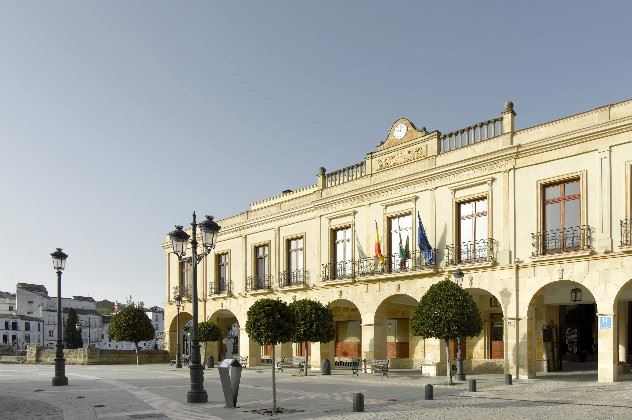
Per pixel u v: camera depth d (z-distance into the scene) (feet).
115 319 134.10
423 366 83.92
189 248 138.10
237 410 48.65
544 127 72.74
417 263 86.02
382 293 90.94
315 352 100.01
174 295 138.72
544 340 83.51
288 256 112.16
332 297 100.07
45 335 306.55
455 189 81.97
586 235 66.74
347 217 99.19
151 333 136.05
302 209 107.96
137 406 52.19
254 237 120.37
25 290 309.63
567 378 71.87
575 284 72.69
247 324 57.72
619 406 47.11
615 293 64.03
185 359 134.10
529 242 72.59
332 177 104.12
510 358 73.05
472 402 51.47
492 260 75.51
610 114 66.44
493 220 76.84
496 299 80.43
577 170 68.64
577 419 40.91
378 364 84.33
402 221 90.48
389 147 93.45
